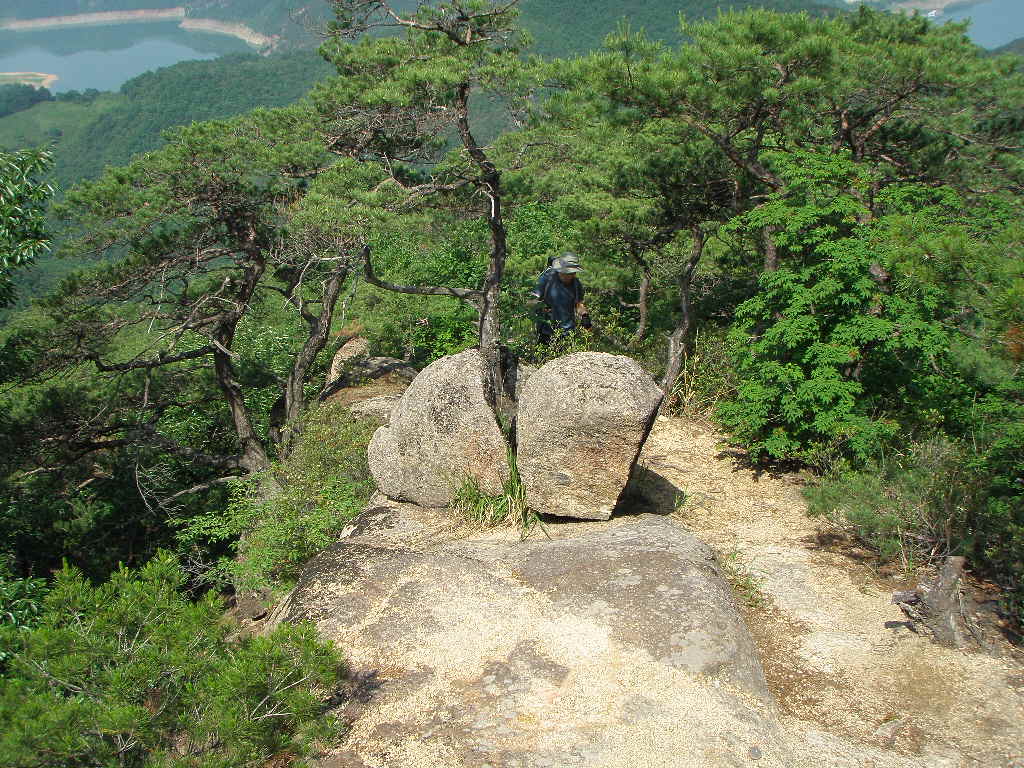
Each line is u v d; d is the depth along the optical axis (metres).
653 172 9.94
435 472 6.39
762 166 9.22
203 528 9.77
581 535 5.57
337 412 11.08
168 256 13.31
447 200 12.26
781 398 7.16
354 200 10.50
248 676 3.49
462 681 4.06
